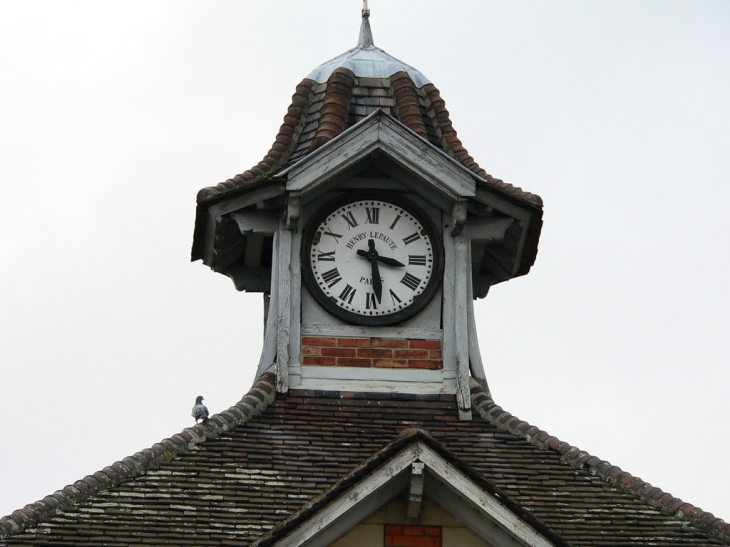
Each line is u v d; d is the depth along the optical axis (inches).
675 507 1130.7
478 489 1027.9
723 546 1105.4
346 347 1224.8
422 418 1200.8
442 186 1242.0
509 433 1189.7
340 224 1248.8
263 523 1091.9
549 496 1137.4
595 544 1098.7
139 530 1072.8
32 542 1053.2
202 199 1238.3
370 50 1369.3
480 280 1342.3
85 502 1086.4
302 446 1163.9
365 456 1163.3
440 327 1236.5
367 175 1256.2
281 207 1246.3
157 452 1130.0
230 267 1328.7
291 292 1232.2
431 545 1043.3
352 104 1307.8
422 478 1026.1
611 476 1154.0
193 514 1091.9
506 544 1039.6
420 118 1300.4
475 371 1230.3
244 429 1168.8
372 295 1236.5
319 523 1012.5
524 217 1258.0
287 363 1213.7
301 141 1290.6
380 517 1045.8
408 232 1252.5
